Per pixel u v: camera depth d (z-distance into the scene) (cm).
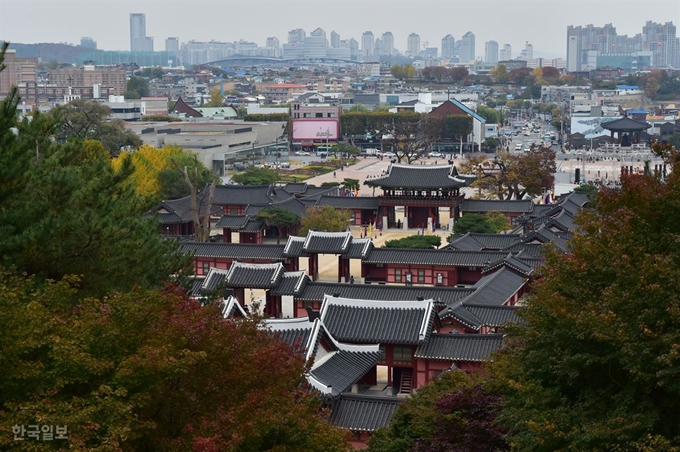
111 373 3178
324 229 13850
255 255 12038
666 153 4428
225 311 7119
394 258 11662
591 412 3544
